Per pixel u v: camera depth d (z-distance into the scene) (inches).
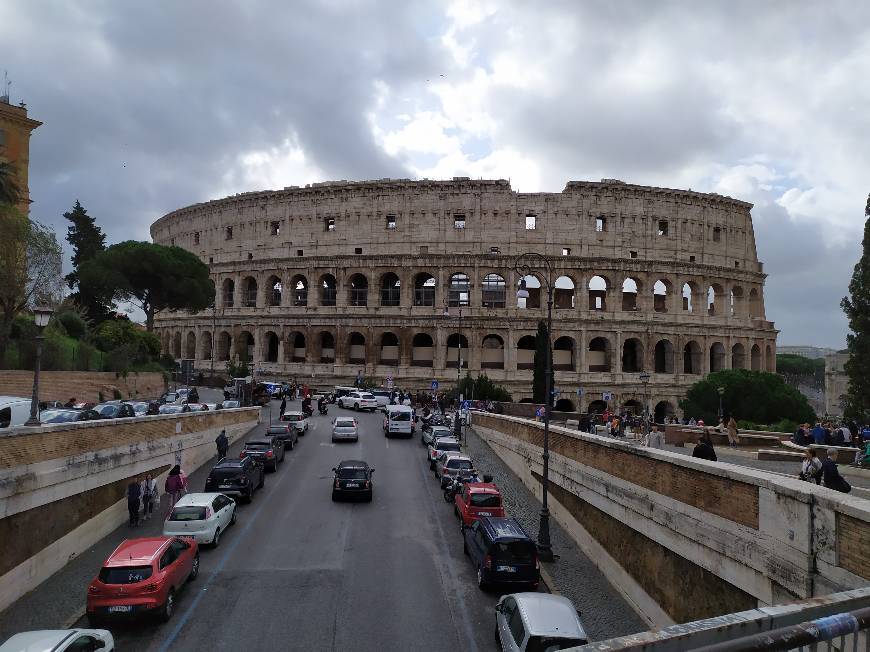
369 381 3976.4
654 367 4109.3
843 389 5531.5
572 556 1266.0
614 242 4156.0
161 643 835.4
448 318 4057.6
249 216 4623.5
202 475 1856.5
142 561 882.8
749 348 4367.6
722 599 776.3
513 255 4062.5
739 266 4485.7
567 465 1416.1
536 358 3262.8
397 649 841.5
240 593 1002.7
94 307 4170.8
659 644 229.8
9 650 609.6
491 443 2393.0
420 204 4217.5
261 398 3299.7
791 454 1654.8
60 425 1098.7
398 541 1283.2
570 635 692.7
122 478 1364.4
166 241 5374.0
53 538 1072.2
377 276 4190.5
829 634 230.4
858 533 560.1
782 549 658.8
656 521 940.0
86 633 669.3
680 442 2144.4
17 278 2578.7
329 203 4377.5
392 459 2129.7
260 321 4431.6
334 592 1019.3
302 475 1863.9
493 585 1037.8
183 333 4948.3
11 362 2596.0
